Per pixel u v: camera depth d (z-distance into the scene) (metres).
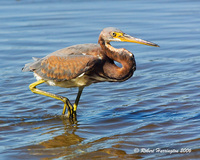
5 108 12.80
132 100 13.27
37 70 11.81
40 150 9.68
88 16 27.33
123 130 10.80
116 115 12.03
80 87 12.02
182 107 12.31
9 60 18.38
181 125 10.88
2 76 16.23
